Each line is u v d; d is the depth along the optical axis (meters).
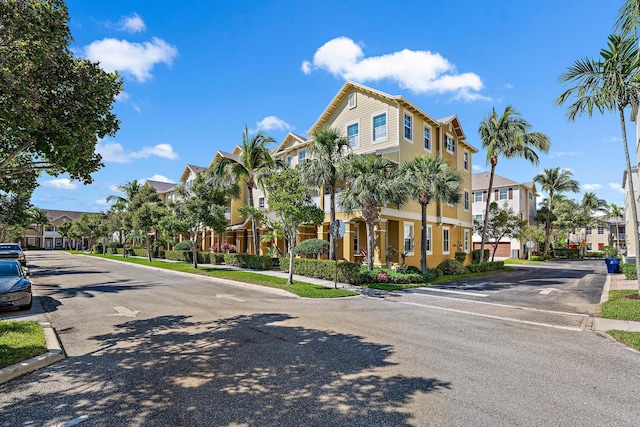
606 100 11.34
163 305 11.27
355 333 7.89
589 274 23.41
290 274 15.60
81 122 6.51
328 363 5.90
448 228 27.27
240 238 32.16
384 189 15.80
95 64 6.95
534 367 5.81
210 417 4.09
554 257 48.56
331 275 17.03
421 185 17.52
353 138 23.22
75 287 15.60
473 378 5.30
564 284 17.64
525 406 4.40
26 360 5.71
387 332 8.02
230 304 11.52
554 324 9.09
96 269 24.98
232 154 36.31
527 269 28.45
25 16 5.77
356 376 5.34
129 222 36.12
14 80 5.48
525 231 37.84
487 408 4.34
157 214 30.64
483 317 9.90
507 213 32.12
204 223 23.27
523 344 7.19
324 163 17.64
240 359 6.08
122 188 42.12
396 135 20.98
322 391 4.80
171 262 30.52
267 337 7.50
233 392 4.76
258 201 34.41
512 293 14.50
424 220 18.53
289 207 14.46
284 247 26.23
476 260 31.48
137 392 4.77
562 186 44.81
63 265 28.88
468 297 13.40
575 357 6.36
